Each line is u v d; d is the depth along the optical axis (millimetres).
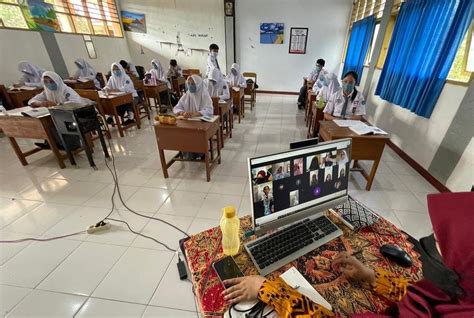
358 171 2512
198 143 2330
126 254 1563
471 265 355
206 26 6801
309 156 830
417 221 1909
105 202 2113
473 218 362
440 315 411
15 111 2580
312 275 709
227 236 788
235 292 635
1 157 2953
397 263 756
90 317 1190
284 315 566
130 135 3820
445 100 2367
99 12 6242
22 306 1241
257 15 6418
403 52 3121
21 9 4289
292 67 6898
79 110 2477
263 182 758
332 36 6359
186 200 2164
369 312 562
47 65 4863
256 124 4477
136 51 7477
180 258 1523
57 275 1409
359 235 874
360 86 4980
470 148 2029
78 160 2902
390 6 3844
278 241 823
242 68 7156
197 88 2715
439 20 2439
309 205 889
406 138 3004
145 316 1197
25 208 2010
